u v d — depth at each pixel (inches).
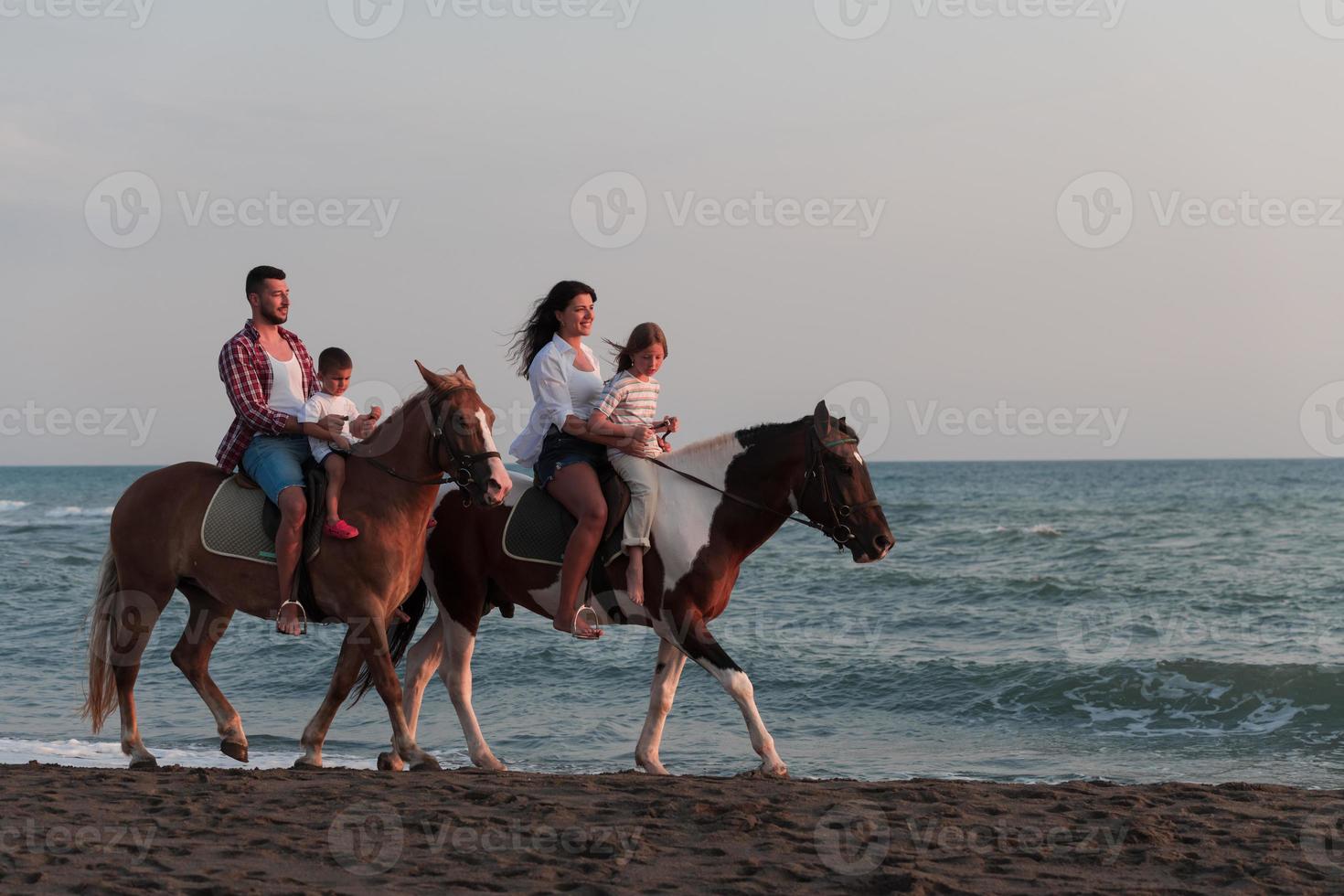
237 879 215.6
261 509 316.5
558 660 694.5
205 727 519.5
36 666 698.2
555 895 210.5
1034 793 302.5
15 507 3152.1
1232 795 303.0
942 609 989.8
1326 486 3693.4
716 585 322.3
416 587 352.2
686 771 459.5
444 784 298.7
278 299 327.9
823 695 625.3
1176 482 4436.5
